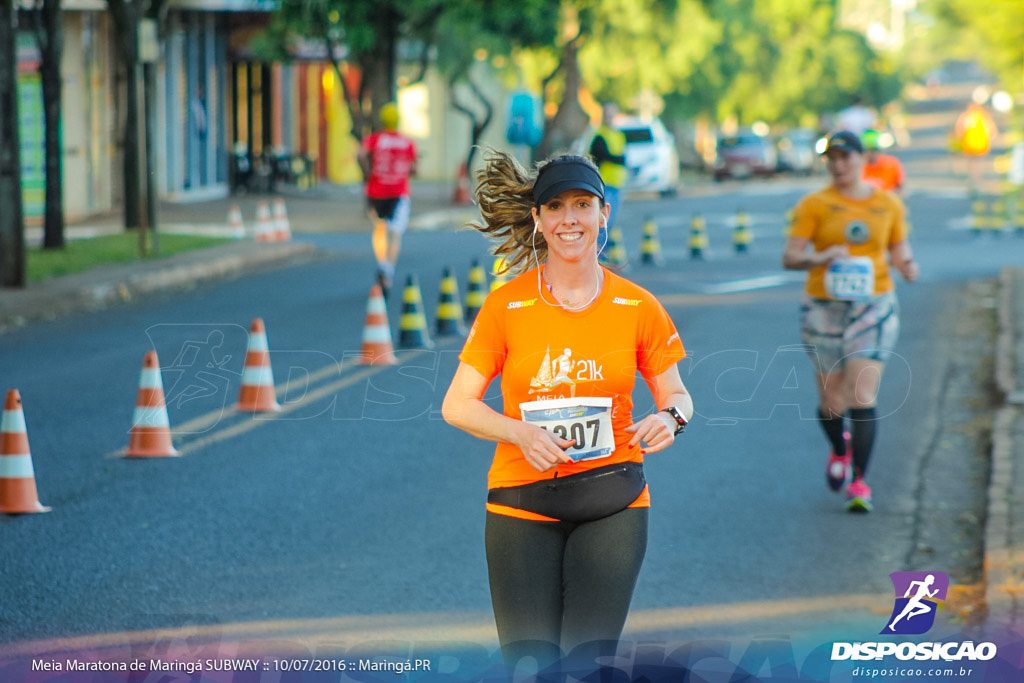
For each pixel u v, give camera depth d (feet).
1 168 105.19
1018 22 287.07
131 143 160.66
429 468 55.16
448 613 37.96
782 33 435.94
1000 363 76.89
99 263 125.08
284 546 44.32
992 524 44.93
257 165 260.83
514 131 254.47
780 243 165.17
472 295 98.48
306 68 308.81
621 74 307.99
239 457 56.24
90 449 57.52
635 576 25.99
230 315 98.73
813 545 45.16
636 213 219.41
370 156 107.24
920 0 359.87
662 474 54.90
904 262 50.55
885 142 90.38
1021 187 251.80
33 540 44.68
